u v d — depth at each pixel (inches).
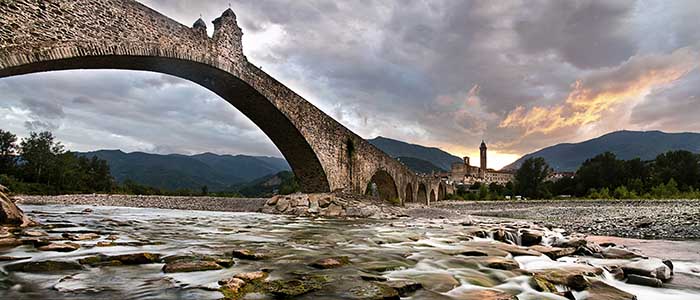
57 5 482.6
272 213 909.8
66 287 203.5
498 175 6304.1
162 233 455.5
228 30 759.7
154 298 186.4
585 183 3230.8
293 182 2256.4
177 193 2869.1
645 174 3041.3
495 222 756.6
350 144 1221.7
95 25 524.1
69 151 3110.2
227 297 188.2
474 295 206.1
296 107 947.3
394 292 200.5
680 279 290.5
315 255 314.7
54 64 509.0
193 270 244.1
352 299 187.3
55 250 299.7
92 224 533.3
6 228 410.6
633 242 534.9
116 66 626.2
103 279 220.1
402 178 1836.9
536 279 242.1
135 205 1200.8
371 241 415.5
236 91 832.3
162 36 618.5
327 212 879.1
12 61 435.2
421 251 347.6
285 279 227.1
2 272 231.6
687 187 2415.1
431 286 223.8
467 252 335.0
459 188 4982.8
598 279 262.2
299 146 1006.4
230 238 420.2
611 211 1262.3
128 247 332.8
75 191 2842.0
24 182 2699.3
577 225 789.9
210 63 705.0
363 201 1011.9
